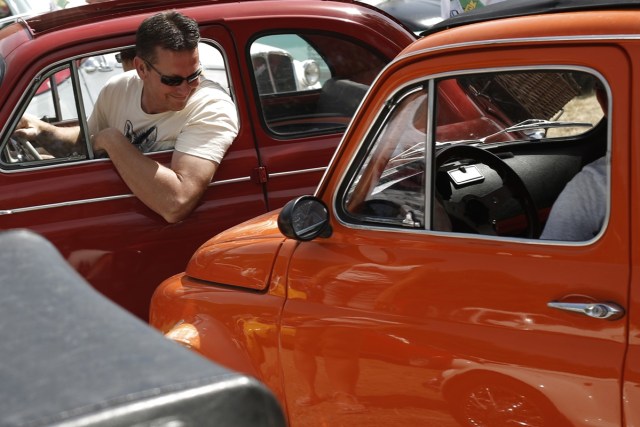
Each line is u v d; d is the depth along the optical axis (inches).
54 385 33.2
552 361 89.0
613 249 87.4
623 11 91.2
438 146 106.0
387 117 106.2
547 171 117.8
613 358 85.7
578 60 90.0
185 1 176.2
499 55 96.0
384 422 103.6
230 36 172.2
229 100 171.3
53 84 166.1
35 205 163.2
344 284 106.5
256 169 170.7
